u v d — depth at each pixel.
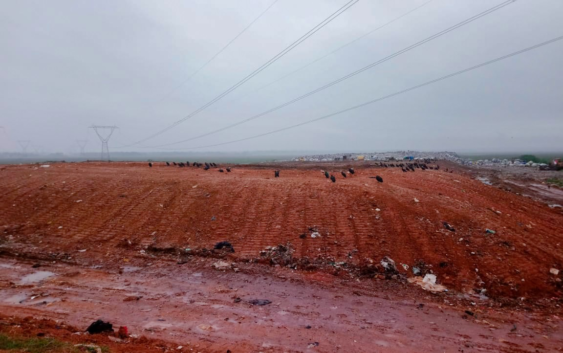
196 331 8.41
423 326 9.25
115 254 14.34
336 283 12.01
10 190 20.98
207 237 15.52
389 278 12.38
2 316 8.48
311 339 8.23
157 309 9.70
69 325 8.30
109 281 11.84
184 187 21.08
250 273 12.70
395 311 10.14
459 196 20.33
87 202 19.31
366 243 14.22
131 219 17.34
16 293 10.59
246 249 14.44
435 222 15.55
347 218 16.20
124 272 12.71
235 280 12.09
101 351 6.42
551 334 9.06
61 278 12.01
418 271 12.62
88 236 15.85
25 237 15.80
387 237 14.52
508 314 10.25
